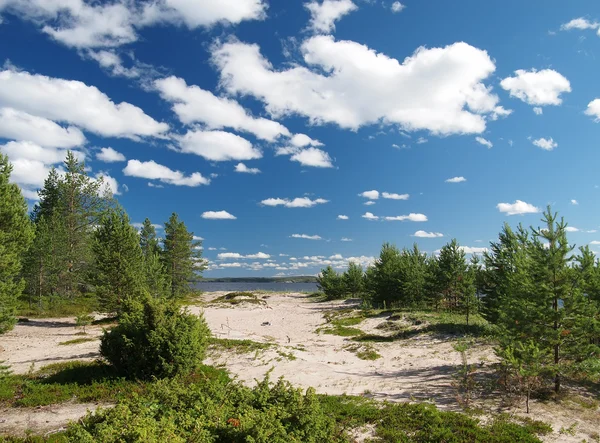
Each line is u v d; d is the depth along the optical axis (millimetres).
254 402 8148
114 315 36938
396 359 21172
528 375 12016
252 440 6074
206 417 7051
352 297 64375
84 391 13734
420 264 46719
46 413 11859
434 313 34938
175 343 15086
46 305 40781
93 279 36844
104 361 16766
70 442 6141
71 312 41250
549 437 9789
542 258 13703
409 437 9953
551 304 13586
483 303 25641
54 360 19984
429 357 20766
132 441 5660
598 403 12305
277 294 90312
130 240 37938
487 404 12469
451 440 9523
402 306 43031
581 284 13383
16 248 25656
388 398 13773
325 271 70688
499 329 14945
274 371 18312
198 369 15961
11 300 23641
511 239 23938
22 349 23625
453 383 14461
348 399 13477
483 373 16172
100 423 6434
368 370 19000
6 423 11031
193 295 71562
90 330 31516
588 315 13242
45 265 41188
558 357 13336
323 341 28531
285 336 31219
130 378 15047
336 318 40562
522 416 11250
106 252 35000
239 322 40688
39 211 55531
